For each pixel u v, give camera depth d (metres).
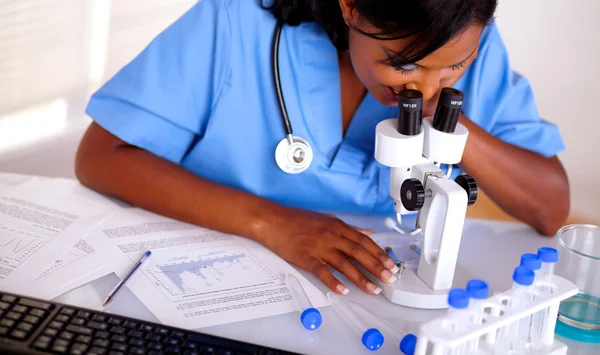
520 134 1.45
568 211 1.43
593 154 2.56
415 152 1.04
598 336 0.99
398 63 1.00
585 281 1.03
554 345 0.95
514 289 0.89
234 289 1.05
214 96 1.34
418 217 1.08
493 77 1.43
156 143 1.35
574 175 2.54
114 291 1.01
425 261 1.07
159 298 1.01
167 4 2.96
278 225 1.18
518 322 0.91
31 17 2.89
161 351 0.87
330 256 1.11
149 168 1.28
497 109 1.44
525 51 2.62
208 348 0.88
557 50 2.58
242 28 1.32
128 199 1.27
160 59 1.34
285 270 1.11
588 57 2.57
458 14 0.92
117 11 2.94
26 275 1.03
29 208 1.21
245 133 1.37
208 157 1.39
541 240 1.32
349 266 1.09
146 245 1.14
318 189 1.38
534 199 1.38
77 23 2.90
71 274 1.04
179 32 1.34
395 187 1.09
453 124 1.02
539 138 1.46
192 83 1.34
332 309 1.03
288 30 1.30
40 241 1.12
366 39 1.05
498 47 1.42
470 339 0.84
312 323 0.97
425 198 1.04
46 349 0.86
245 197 1.23
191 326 0.96
